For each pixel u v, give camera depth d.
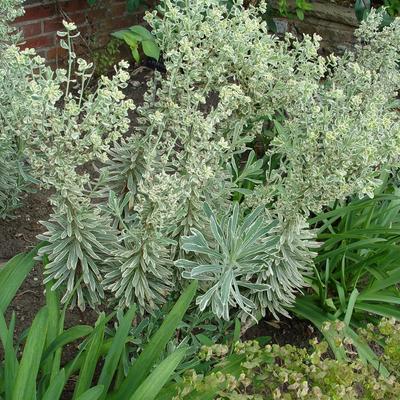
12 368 0.86
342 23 2.14
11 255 1.36
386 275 1.24
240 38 1.08
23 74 1.11
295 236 1.12
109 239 1.05
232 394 0.82
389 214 1.38
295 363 0.87
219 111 1.03
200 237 1.00
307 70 1.17
